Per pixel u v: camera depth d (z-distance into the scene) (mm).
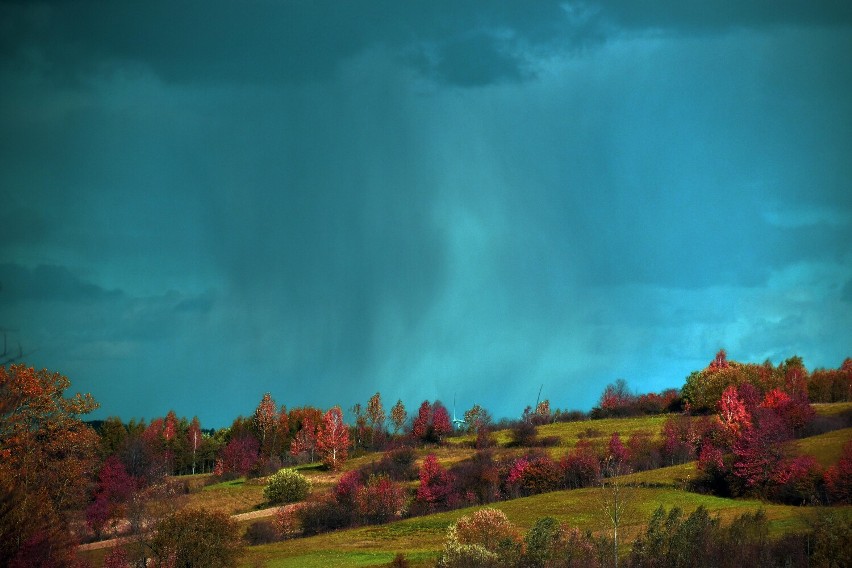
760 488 105125
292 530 110875
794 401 142125
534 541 65500
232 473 174250
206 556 75188
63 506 62156
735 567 57875
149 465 162500
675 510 65938
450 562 69062
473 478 121938
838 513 75188
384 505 114438
